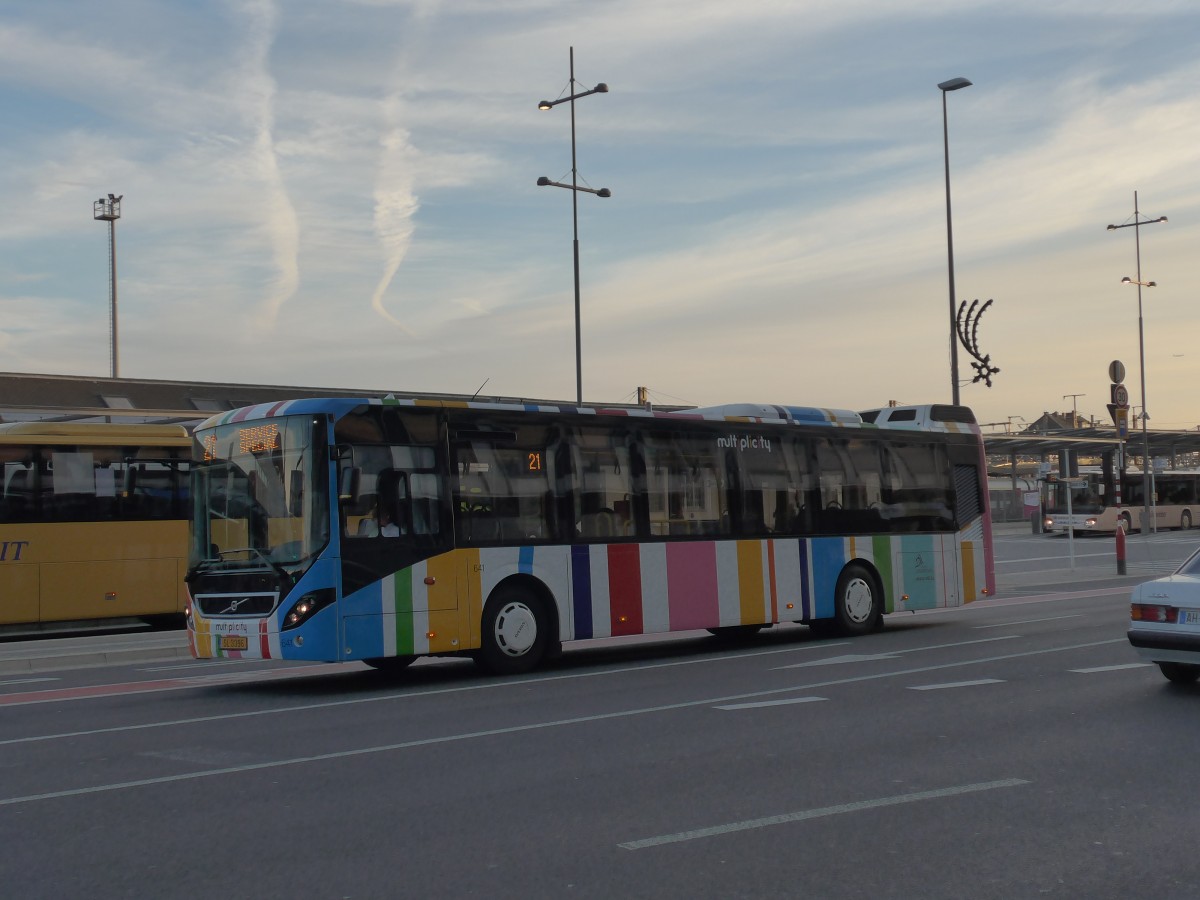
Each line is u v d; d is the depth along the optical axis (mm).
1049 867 6297
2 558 21547
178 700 13500
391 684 14695
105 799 8148
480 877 6223
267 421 14352
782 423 18562
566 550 15742
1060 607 24297
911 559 19969
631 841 6863
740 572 17609
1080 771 8555
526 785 8367
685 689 13242
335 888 6074
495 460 15281
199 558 14680
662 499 16875
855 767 8781
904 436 20219
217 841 7000
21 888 6148
